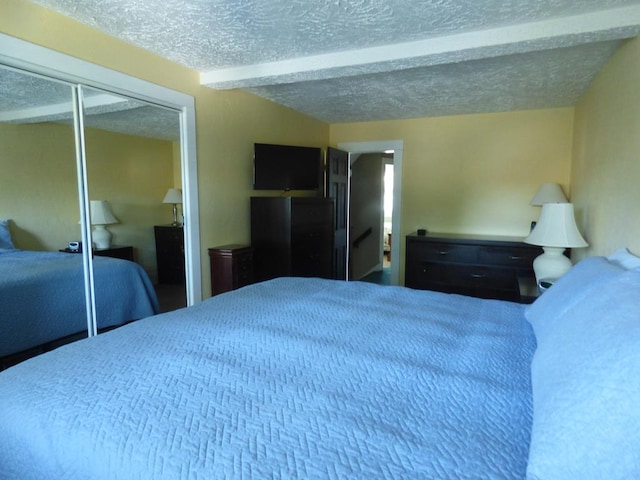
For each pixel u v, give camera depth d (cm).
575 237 255
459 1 193
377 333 152
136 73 258
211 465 78
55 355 130
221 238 347
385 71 280
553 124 416
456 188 464
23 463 96
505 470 76
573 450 70
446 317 173
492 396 103
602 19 202
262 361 125
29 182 235
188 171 308
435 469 76
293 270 373
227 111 346
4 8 191
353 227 600
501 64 282
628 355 76
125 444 86
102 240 266
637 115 196
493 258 400
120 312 279
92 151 253
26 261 236
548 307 148
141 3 199
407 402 101
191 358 126
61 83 228
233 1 195
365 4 197
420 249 430
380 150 503
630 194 204
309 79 293
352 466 77
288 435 87
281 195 432
